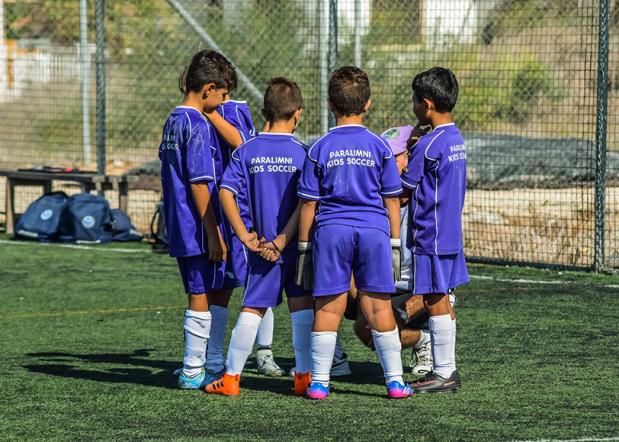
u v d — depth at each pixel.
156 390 16.48
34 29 47.72
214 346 17.31
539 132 38.59
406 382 16.97
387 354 15.73
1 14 46.38
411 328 17.44
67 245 33.69
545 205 34.62
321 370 15.72
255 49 40.34
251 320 15.88
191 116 15.96
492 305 23.64
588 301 24.02
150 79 45.84
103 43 37.00
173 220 16.16
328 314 15.58
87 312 23.59
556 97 37.91
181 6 39.28
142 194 41.94
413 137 16.67
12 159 46.12
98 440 13.74
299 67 38.88
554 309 23.12
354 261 15.39
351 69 15.56
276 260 15.60
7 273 28.64
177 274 28.48
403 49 38.25
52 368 18.23
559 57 37.16
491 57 38.09
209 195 15.95
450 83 15.94
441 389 16.08
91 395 16.19
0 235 35.84
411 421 14.45
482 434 13.78
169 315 23.23
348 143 15.27
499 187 38.41
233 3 41.72
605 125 27.73
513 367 17.89
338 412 14.97
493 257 29.88
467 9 38.03
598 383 16.70
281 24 40.00
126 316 23.14
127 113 45.81
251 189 15.78
